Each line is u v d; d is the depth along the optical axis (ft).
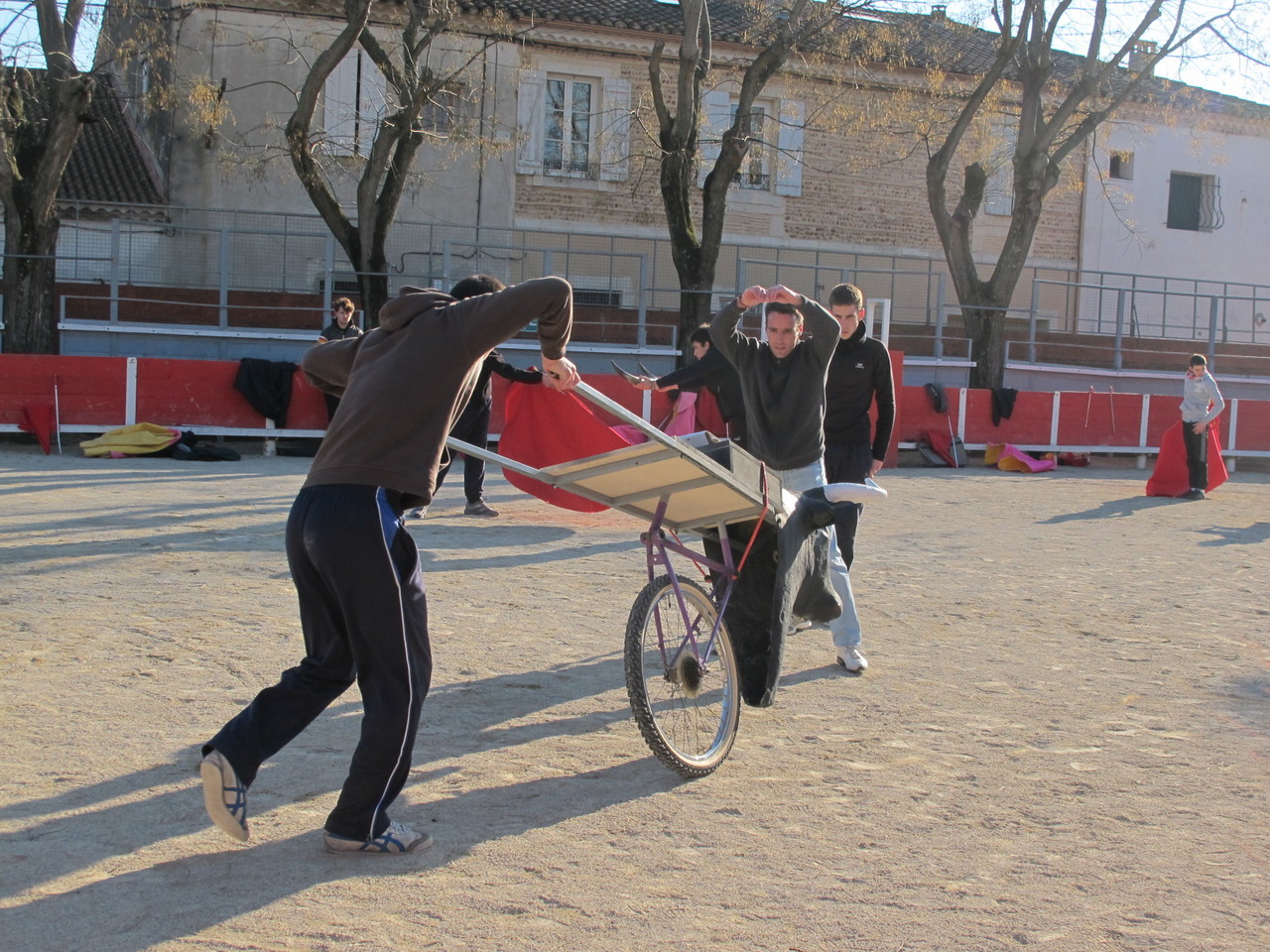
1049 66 77.77
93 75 60.90
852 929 10.09
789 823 12.50
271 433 52.03
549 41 85.51
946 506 42.42
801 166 92.48
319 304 71.51
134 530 29.12
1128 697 17.78
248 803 12.55
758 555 15.25
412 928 9.86
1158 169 104.37
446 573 25.36
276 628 19.85
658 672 17.97
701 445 14.60
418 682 11.40
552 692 17.02
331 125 81.41
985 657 19.98
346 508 10.84
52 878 10.62
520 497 39.04
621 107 84.23
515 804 12.81
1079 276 102.06
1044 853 11.91
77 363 49.32
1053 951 9.83
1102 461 67.51
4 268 59.52
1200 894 11.03
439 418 11.19
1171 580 28.14
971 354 78.33
